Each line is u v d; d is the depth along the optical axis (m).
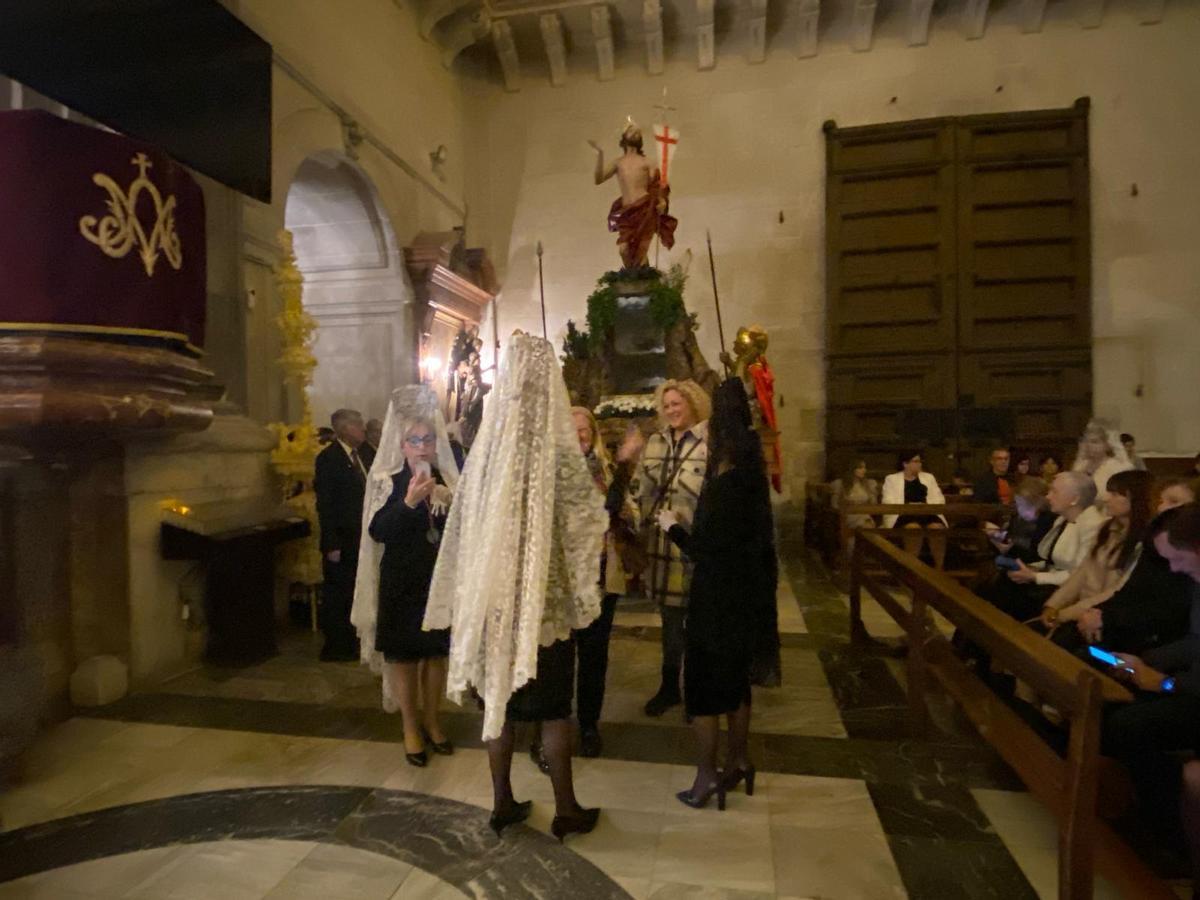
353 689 4.08
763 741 3.38
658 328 7.93
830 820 2.68
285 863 2.43
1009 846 2.50
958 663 3.02
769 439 7.95
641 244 8.12
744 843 2.53
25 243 3.27
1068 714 1.95
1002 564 3.93
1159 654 2.39
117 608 4.01
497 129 10.66
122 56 3.89
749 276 9.93
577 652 3.23
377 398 8.38
